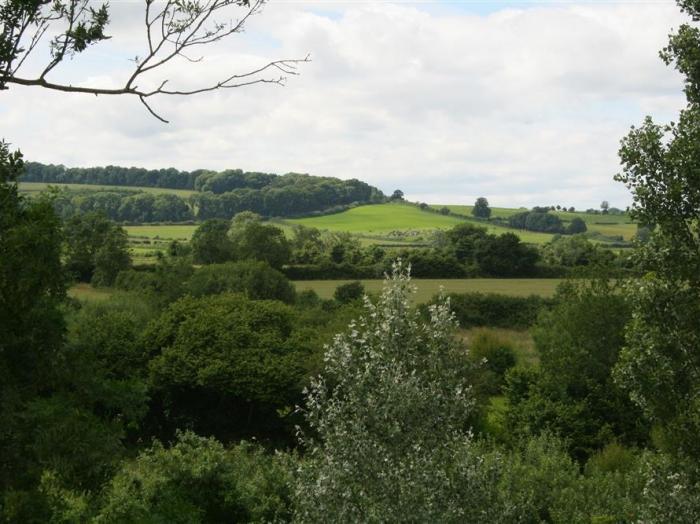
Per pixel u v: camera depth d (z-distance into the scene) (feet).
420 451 52.54
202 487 84.94
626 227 530.68
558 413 129.29
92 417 48.01
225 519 85.05
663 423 55.52
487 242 347.56
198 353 160.86
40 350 46.80
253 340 164.14
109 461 48.70
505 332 246.68
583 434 128.16
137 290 252.83
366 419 52.31
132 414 51.37
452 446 54.85
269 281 262.47
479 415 132.36
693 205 54.03
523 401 136.15
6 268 40.83
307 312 203.10
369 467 51.42
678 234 54.65
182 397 166.71
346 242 419.33
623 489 89.66
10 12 35.94
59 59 35.94
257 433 164.25
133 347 165.27
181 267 264.11
